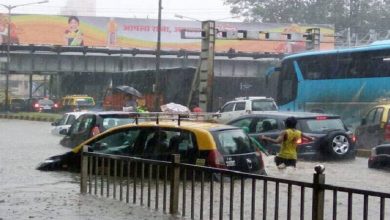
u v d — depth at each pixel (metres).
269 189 9.53
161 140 11.04
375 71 23.45
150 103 42.28
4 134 26.11
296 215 8.10
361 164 15.03
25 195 9.62
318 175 6.02
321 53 25.59
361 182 11.95
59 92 75.88
